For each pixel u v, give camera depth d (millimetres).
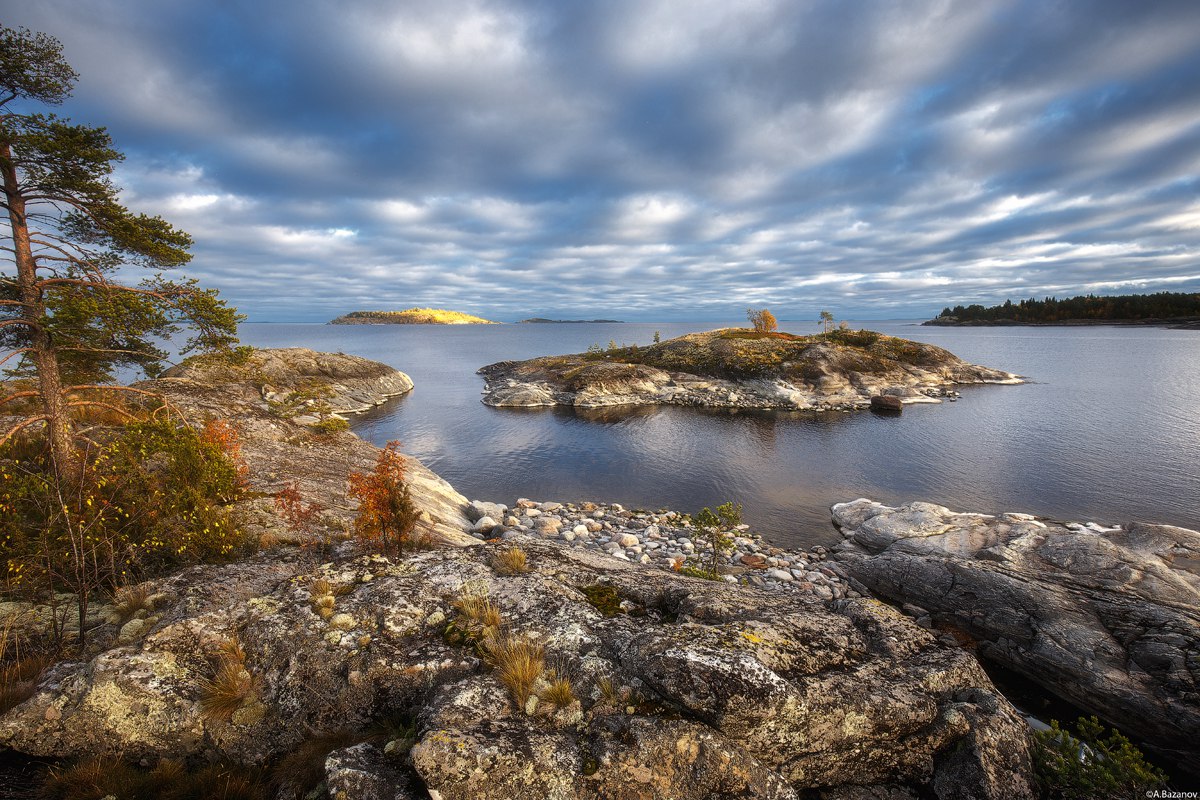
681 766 6055
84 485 12195
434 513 23156
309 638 8141
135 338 14688
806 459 47312
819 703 6844
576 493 39719
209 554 12859
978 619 18531
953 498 36406
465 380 108750
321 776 6434
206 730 7203
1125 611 16625
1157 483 38000
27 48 12133
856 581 23703
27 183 12930
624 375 85562
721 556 26656
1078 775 7480
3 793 6410
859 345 101500
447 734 5891
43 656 8508
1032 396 75750
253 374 51625
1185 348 153250
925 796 7152
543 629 8523
